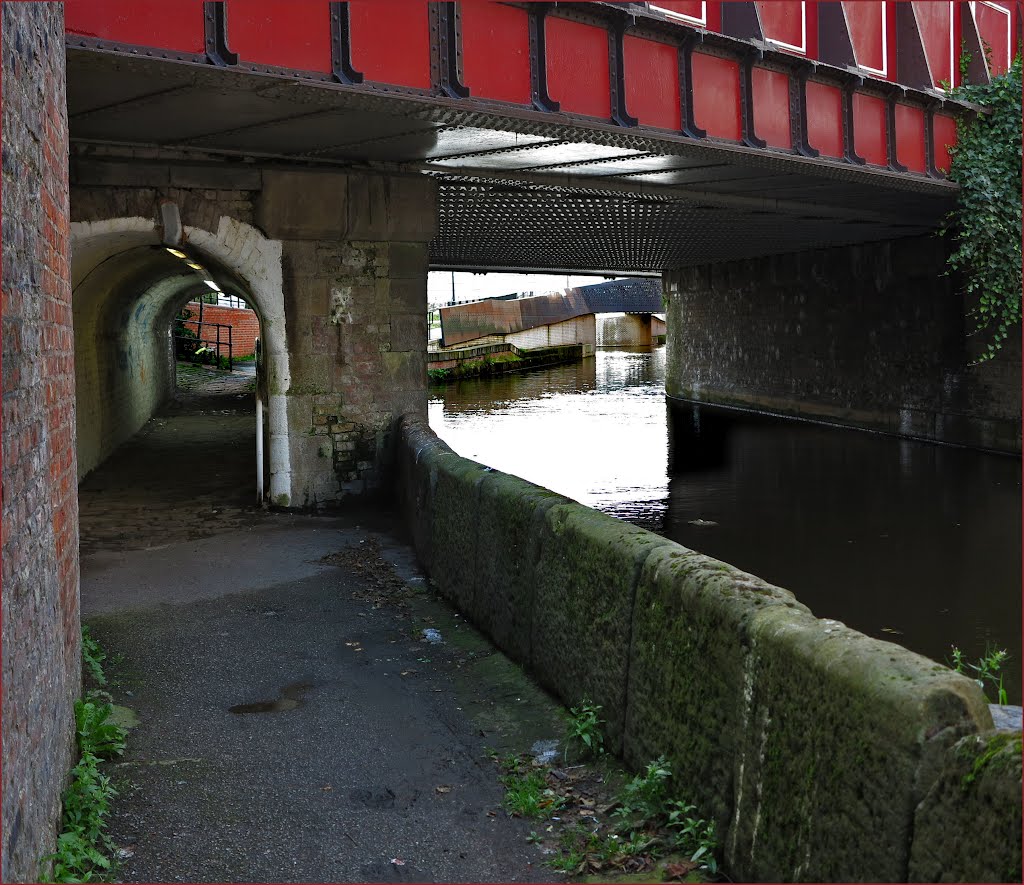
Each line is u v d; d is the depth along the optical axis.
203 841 3.90
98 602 7.39
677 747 3.95
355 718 5.25
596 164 11.51
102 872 3.59
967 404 20.70
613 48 9.86
